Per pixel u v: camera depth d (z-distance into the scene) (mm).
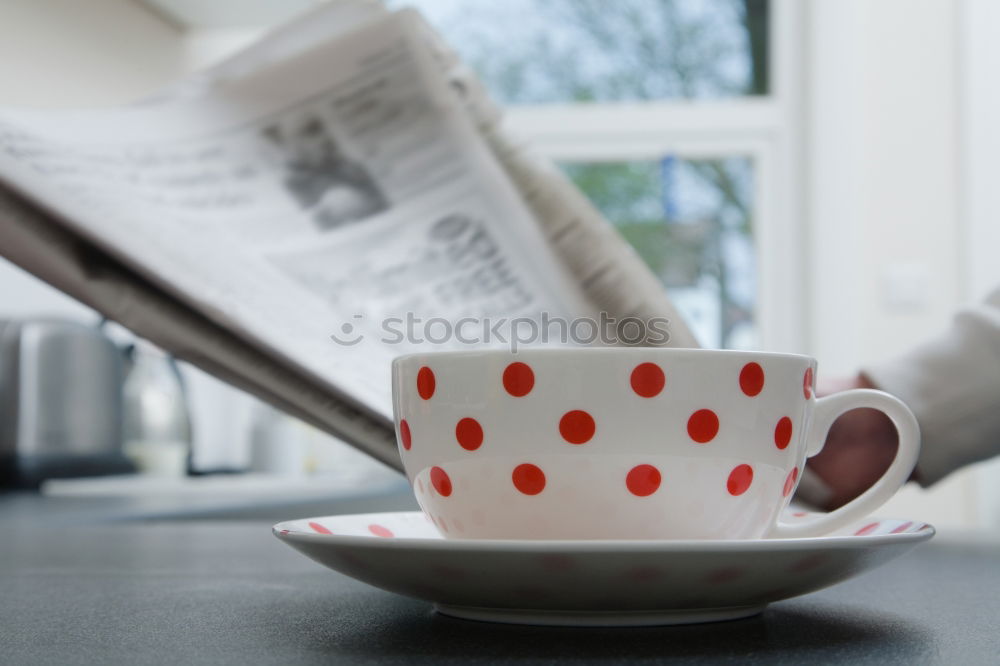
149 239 433
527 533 287
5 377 1260
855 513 328
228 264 467
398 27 606
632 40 2283
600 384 276
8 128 465
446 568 237
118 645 228
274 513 822
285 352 408
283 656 216
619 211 2291
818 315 2105
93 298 415
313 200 569
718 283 2273
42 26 1532
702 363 278
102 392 1384
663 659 215
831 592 329
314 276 527
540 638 240
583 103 2289
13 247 402
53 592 326
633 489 278
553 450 279
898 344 2082
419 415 304
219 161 559
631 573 231
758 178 2240
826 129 2109
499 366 283
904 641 236
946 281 2076
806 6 2186
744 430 283
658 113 2246
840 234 2094
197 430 2000
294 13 1942
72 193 435
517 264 574
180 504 947
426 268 562
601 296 556
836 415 329
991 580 361
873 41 2107
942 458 590
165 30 1948
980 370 598
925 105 2092
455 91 608
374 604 302
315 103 593
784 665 208
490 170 598
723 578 235
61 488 1259
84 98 1648
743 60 2258
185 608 290
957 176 2080
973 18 2039
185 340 417
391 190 590
